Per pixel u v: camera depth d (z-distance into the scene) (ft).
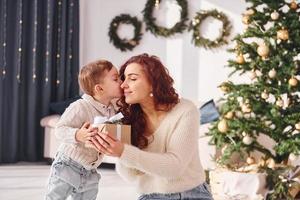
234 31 18.42
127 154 4.72
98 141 4.83
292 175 12.07
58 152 7.41
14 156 18.95
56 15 20.04
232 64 13.20
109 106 7.34
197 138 5.13
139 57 5.22
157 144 5.14
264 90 12.68
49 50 19.66
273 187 12.03
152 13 19.63
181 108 5.13
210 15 18.66
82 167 7.28
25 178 15.33
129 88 5.09
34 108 19.48
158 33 19.38
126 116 5.32
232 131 12.83
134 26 19.77
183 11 18.98
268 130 12.86
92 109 7.16
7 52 18.74
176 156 4.89
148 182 5.29
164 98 5.08
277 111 12.55
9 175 15.88
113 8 20.29
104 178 15.60
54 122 17.97
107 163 18.49
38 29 19.53
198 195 5.18
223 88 13.21
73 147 7.17
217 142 13.28
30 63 19.33
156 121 5.24
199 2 18.98
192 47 19.03
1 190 13.23
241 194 12.05
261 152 13.52
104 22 20.48
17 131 19.16
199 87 18.97
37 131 19.71
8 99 18.88
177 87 19.31
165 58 19.51
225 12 18.56
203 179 5.30
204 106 16.39
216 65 18.66
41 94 19.75
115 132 5.02
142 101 5.18
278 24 12.84
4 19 18.47
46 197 7.34
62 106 19.17
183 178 5.12
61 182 7.20
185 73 19.17
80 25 20.85
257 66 12.86
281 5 13.05
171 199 5.13
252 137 12.79
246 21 13.09
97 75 7.20
